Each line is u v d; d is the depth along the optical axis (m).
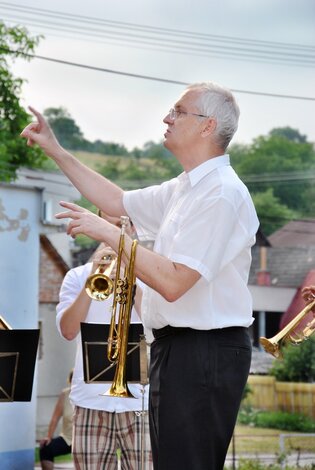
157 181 55.84
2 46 23.59
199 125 4.99
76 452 6.86
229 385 4.87
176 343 4.89
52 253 23.72
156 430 4.93
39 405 23.39
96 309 7.04
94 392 6.80
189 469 4.82
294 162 58.31
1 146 23.48
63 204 4.94
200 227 4.77
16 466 12.25
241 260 4.96
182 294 4.74
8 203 13.30
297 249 39.78
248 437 23.14
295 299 36.09
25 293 13.54
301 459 16.27
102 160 61.09
